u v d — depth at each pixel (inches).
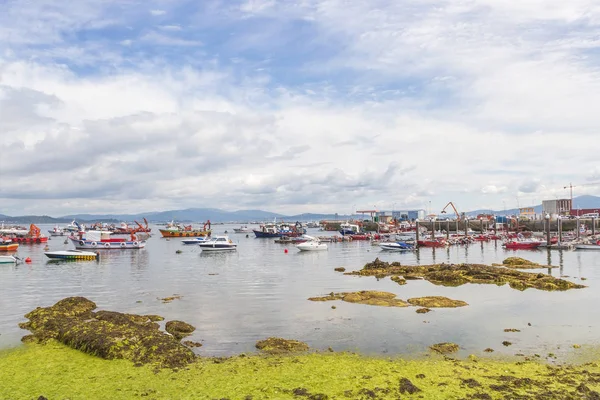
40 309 1291.8
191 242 5349.4
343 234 6195.9
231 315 1304.1
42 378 777.6
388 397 674.8
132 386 735.7
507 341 997.2
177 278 2175.2
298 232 6535.4
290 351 937.5
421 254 3540.8
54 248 4534.9
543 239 4099.4
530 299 1505.9
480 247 4242.1
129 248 4306.1
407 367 821.2
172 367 833.5
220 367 830.5
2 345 988.6
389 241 4677.7
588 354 896.3
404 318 1236.5
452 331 1095.0
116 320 1129.4
